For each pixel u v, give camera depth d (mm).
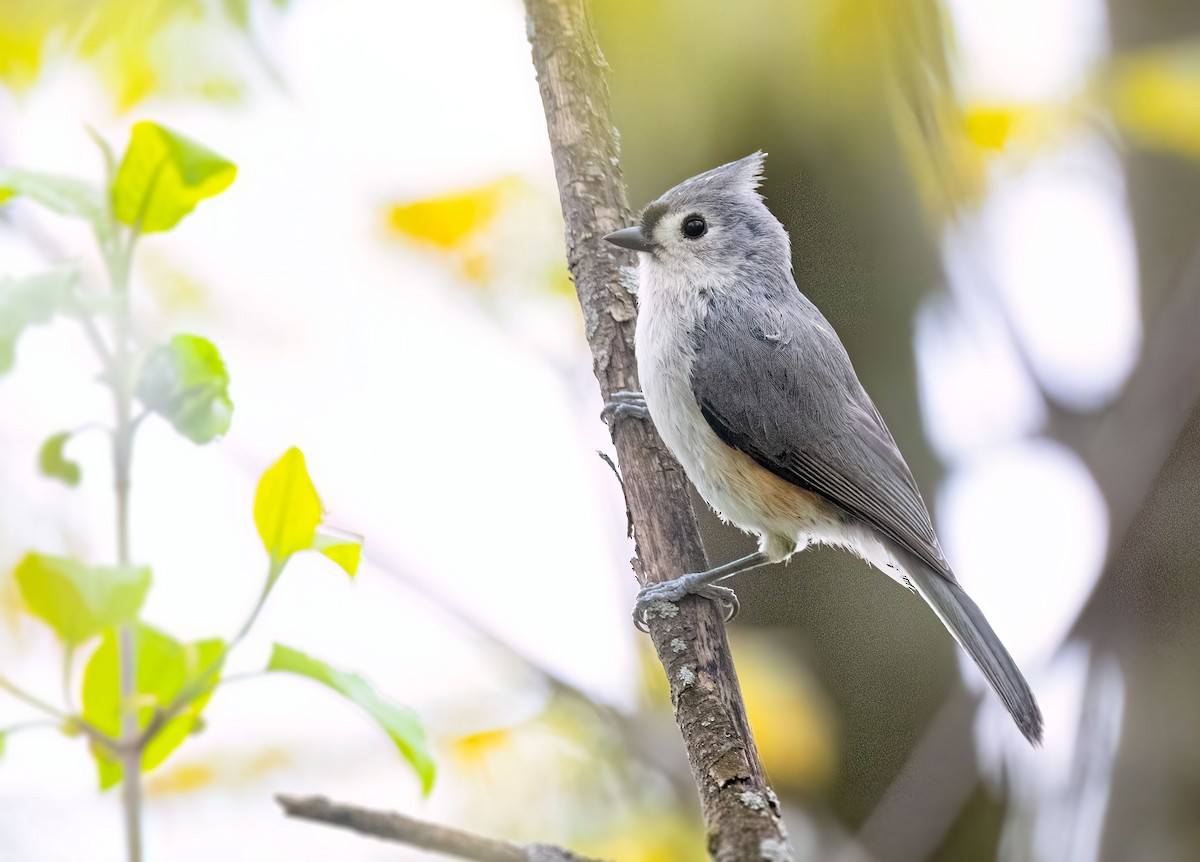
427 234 4875
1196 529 4867
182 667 4176
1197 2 4867
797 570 4898
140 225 4070
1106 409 4891
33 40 4832
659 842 4828
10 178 3990
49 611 3586
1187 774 4848
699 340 4844
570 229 4820
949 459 4906
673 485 4805
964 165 4871
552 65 4820
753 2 4840
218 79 4859
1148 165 4895
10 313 3717
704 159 4875
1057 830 4855
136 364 3906
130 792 3582
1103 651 4863
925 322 4902
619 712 4848
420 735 4141
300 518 4078
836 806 4879
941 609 4840
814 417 4844
